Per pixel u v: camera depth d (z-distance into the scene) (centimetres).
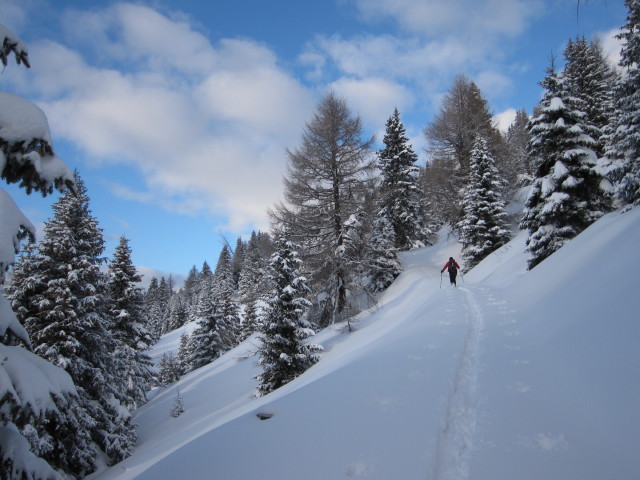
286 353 1577
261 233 2123
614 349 495
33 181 370
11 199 336
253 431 568
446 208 3150
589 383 457
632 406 380
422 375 621
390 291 2419
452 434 419
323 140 2127
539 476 318
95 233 1638
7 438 370
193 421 1795
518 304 1066
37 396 339
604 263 806
